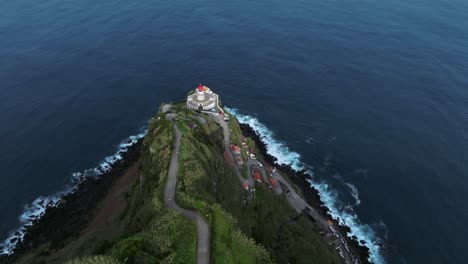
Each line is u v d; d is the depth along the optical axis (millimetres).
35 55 190125
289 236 91812
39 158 128625
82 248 79812
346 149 136500
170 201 73875
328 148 137500
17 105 153500
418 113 151375
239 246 64812
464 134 138625
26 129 140875
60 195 115562
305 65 187625
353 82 173875
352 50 199250
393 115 151500
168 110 121125
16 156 128500
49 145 134500
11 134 137875
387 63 186500
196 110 127562
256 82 175625
